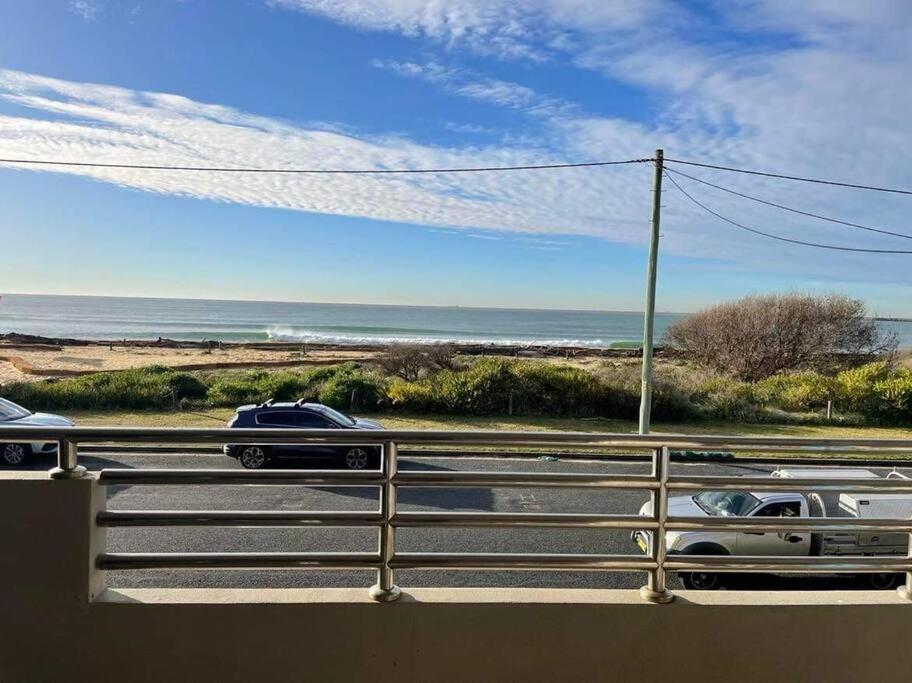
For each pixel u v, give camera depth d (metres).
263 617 2.19
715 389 23.72
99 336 81.06
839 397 22.47
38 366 35.88
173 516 2.21
